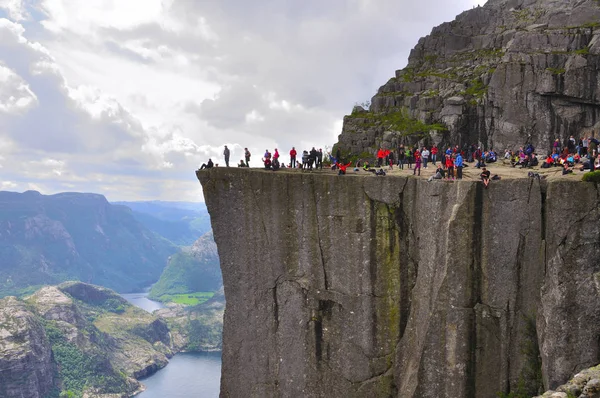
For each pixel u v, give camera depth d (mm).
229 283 50188
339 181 47031
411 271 45812
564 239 37125
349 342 46938
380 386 45875
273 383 49062
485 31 92812
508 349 39812
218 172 49750
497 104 73125
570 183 37031
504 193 39688
